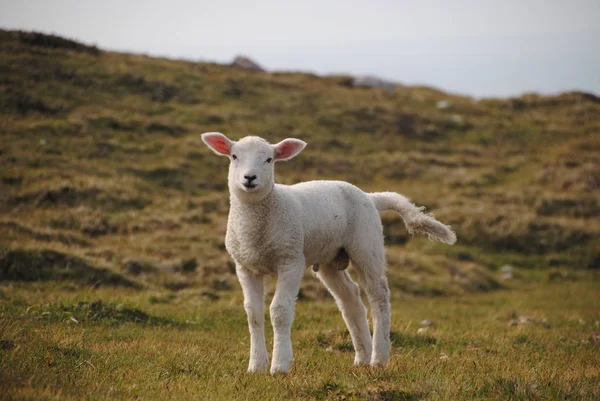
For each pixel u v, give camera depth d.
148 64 36.19
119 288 14.73
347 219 8.42
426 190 27.92
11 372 6.30
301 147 8.07
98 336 9.62
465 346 10.40
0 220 17.36
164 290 15.38
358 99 38.66
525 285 21.66
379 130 34.25
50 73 31.36
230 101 33.84
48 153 24.72
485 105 42.34
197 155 26.95
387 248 22.23
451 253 23.16
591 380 7.21
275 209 7.66
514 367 8.05
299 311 13.48
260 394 6.47
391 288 18.72
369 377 7.06
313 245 8.10
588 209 27.02
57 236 17.70
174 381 6.89
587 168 30.70
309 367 7.92
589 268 23.47
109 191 22.25
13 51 32.84
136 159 25.86
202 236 20.00
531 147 34.81
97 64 33.88
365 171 28.88
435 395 6.38
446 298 18.88
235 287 16.64
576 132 36.88
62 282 14.22
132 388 6.36
